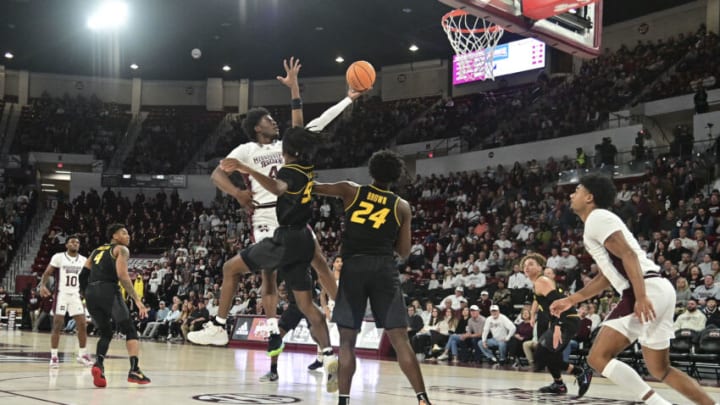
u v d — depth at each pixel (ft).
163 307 68.90
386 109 105.81
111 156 109.29
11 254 89.97
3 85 111.45
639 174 64.39
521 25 31.17
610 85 82.48
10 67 112.37
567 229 58.49
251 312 61.82
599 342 15.11
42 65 111.14
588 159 70.95
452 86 102.47
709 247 47.67
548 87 89.71
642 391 14.67
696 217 51.67
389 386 24.80
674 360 38.37
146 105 117.80
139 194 99.35
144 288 74.23
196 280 71.92
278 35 94.73
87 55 105.91
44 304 71.10
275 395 19.90
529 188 71.15
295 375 27.96
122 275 21.72
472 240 62.44
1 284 86.43
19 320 78.38
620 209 57.16
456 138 91.15
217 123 113.50
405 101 106.01
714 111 67.82
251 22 89.86
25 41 100.01
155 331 67.31
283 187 16.20
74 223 93.76
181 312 65.51
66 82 115.55
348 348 15.28
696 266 43.78
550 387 25.04
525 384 28.60
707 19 81.41
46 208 103.65
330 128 107.65
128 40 98.48
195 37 96.48
